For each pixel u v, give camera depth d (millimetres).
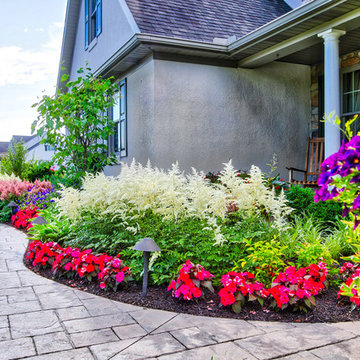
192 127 7207
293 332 2438
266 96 7945
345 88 7762
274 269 3238
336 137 5859
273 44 6688
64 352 2154
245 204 3555
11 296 3133
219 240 3141
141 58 7336
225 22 8367
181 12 7992
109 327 2508
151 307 2885
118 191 3799
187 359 2080
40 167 11969
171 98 7043
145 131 7223
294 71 8266
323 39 6172
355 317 2682
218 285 3268
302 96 8359
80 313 2758
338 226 4477
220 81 7484
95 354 2131
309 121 8445
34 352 2152
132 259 3680
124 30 7895
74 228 4414
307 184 6578
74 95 6938
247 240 3160
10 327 2504
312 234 4082
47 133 6891
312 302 2715
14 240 5613
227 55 7297
